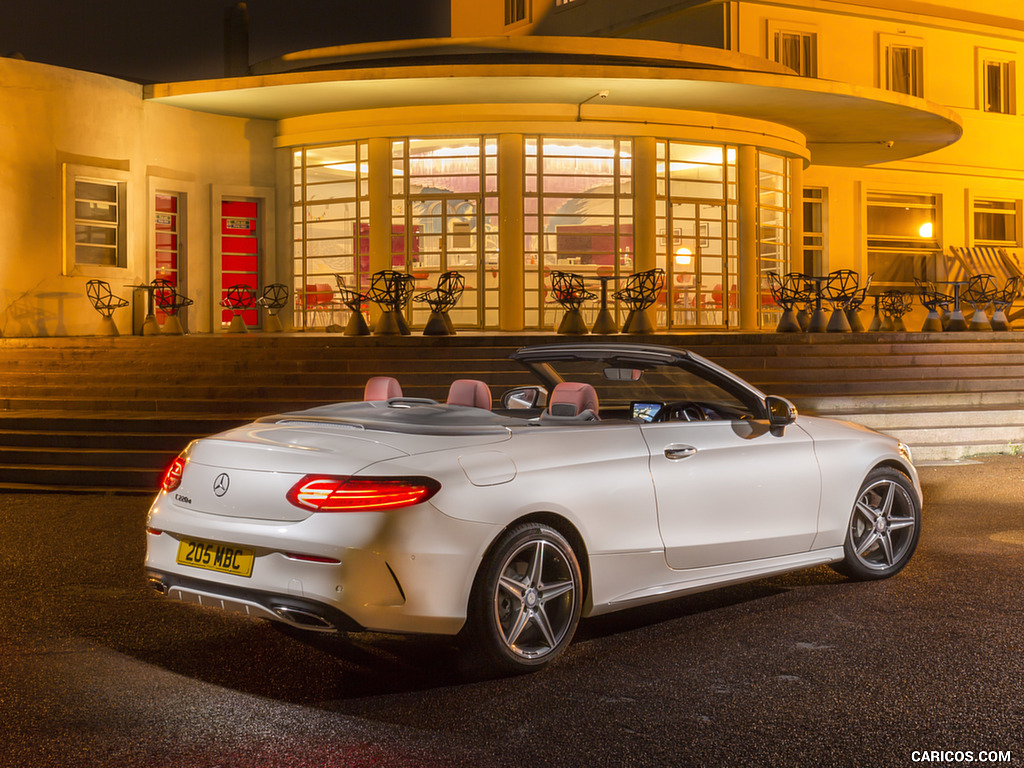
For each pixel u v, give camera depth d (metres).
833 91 19.44
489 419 4.91
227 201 21.56
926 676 4.38
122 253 19.67
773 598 5.78
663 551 4.99
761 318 22.38
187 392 12.67
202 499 4.42
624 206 20.97
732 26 25.89
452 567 4.16
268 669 4.54
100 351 14.74
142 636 5.04
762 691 4.21
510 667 4.38
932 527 7.79
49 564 6.66
